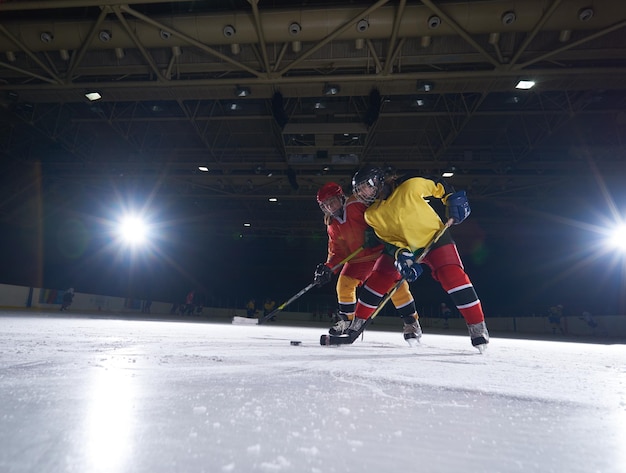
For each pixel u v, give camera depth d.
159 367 1.22
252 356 1.68
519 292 28.91
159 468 0.44
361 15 8.88
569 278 25.91
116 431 0.56
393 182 2.80
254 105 14.87
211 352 1.78
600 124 15.07
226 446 0.52
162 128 16.81
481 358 2.15
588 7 8.53
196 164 18.41
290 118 14.74
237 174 19.39
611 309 21.73
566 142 16.36
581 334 17.92
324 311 32.72
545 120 14.25
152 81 11.60
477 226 27.14
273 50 10.86
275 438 0.57
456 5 8.80
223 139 17.52
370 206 2.87
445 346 3.31
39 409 0.67
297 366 1.39
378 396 0.91
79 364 1.20
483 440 0.60
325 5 9.49
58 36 9.97
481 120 15.16
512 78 10.91
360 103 14.03
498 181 18.59
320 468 0.46
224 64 11.19
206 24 9.54
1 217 19.66
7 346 1.67
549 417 0.77
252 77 11.67
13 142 16.75
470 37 9.30
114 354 1.53
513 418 0.75
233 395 0.85
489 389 1.07
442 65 11.07
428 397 0.92
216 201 25.47
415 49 10.43
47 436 0.53
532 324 20.83
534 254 28.64
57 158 18.52
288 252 34.00
